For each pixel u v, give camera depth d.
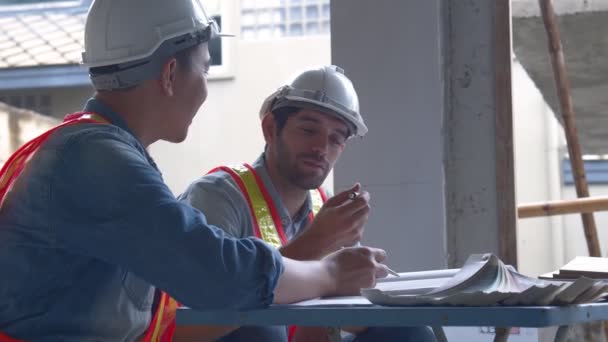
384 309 1.30
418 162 3.56
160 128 1.73
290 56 9.95
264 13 10.23
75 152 1.54
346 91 2.40
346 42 3.67
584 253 10.75
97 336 1.61
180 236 1.48
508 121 3.36
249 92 10.02
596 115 6.55
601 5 4.79
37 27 10.06
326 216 1.97
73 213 1.52
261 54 10.02
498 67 3.38
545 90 6.13
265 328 2.00
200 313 1.49
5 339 1.55
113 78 1.69
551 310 1.23
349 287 1.66
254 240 1.55
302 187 2.38
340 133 2.40
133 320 1.66
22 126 8.97
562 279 1.79
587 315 1.36
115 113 1.70
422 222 3.54
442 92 3.47
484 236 3.38
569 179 10.61
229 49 10.03
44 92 9.46
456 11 3.45
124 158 1.53
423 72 3.57
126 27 1.69
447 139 3.45
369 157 3.61
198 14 1.76
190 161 10.11
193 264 1.47
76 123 1.61
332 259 1.69
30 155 1.59
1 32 10.02
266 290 1.49
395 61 3.61
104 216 1.50
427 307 1.28
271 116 2.40
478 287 1.36
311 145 2.35
